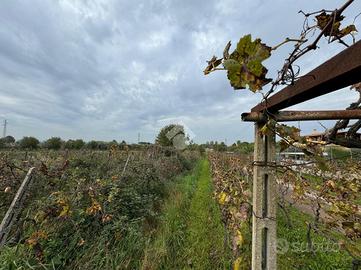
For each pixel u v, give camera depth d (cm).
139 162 695
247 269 220
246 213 211
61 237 282
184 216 498
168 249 336
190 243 372
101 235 301
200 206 583
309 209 545
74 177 403
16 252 236
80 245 275
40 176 372
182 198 615
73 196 330
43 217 270
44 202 311
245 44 70
